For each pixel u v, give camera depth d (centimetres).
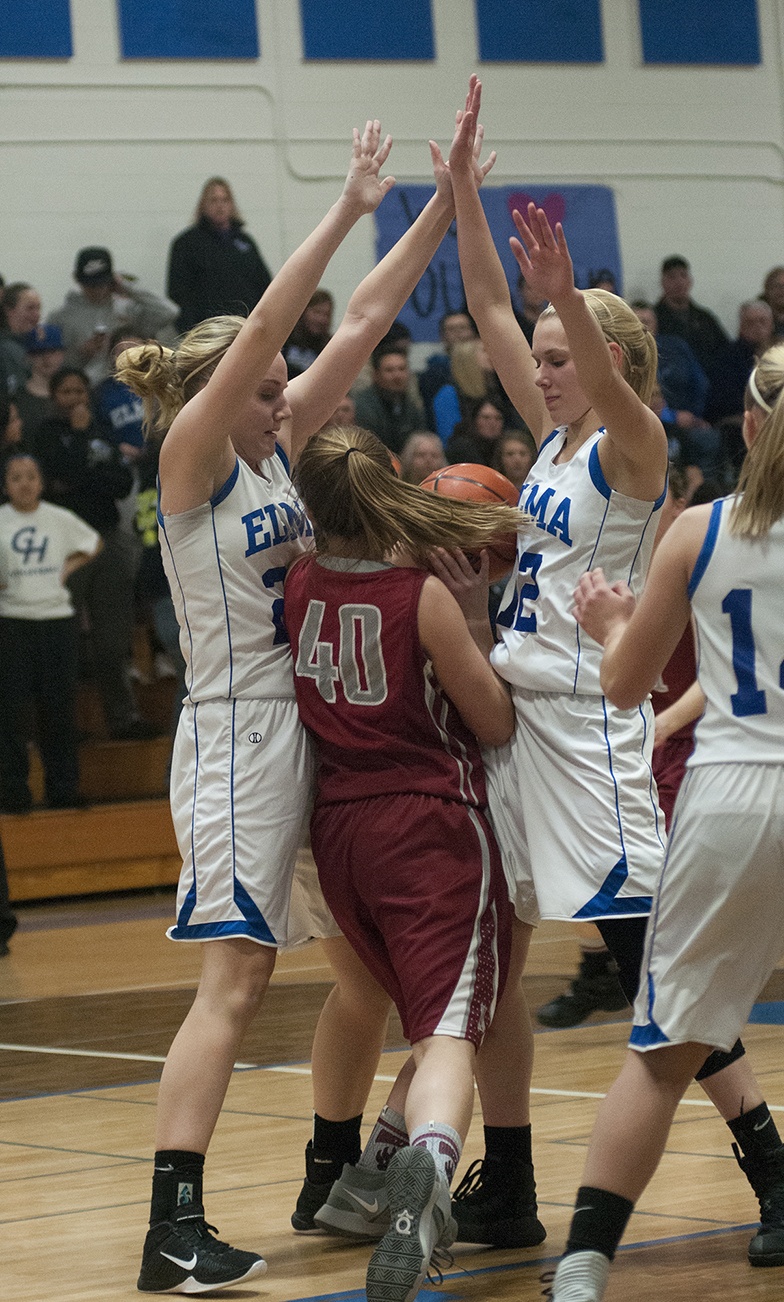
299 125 2075
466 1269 523
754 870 426
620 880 521
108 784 1847
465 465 594
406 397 1980
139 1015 1090
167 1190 512
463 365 2030
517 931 551
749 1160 533
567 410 557
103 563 1811
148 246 1995
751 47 2294
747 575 437
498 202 2166
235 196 2047
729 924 430
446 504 538
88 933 1541
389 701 522
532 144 2188
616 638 463
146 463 1841
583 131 2212
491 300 613
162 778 1869
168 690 1927
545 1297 484
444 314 2091
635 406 514
